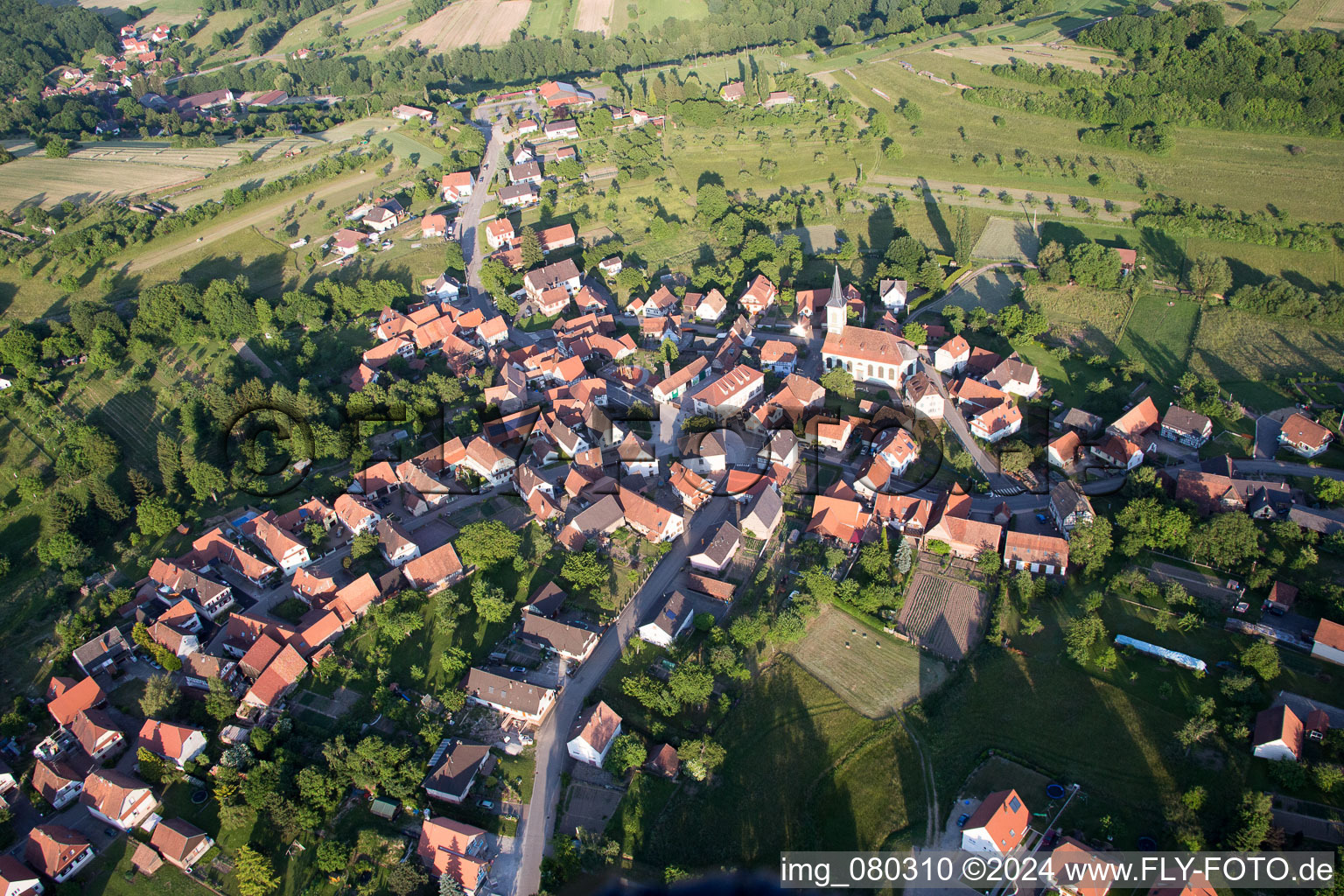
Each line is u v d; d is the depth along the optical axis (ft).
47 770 398.21
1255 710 388.98
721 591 470.39
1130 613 446.60
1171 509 478.59
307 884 355.36
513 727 412.98
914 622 456.45
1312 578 447.83
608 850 351.25
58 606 496.64
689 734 400.26
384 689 425.69
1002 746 390.01
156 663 461.78
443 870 350.84
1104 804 361.30
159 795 395.34
